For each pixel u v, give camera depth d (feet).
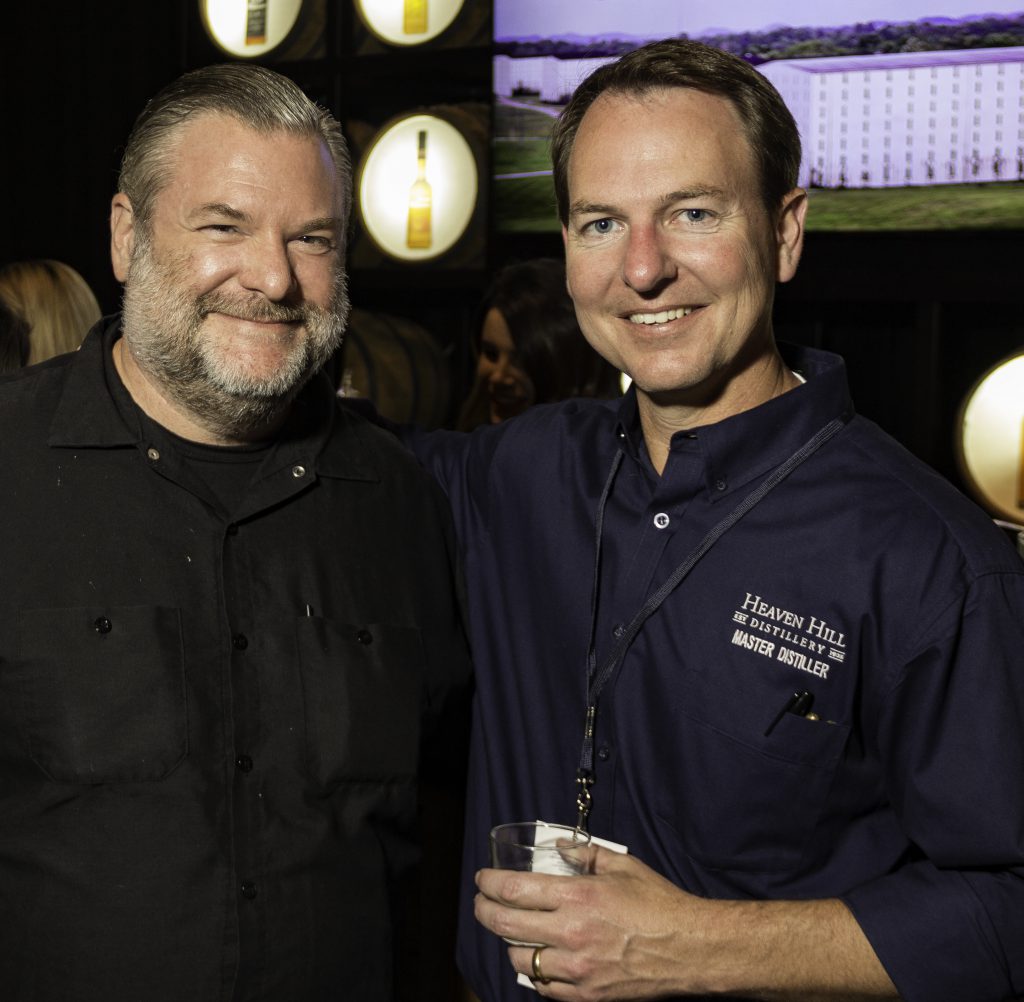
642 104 5.08
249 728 5.28
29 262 10.35
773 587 5.19
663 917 4.76
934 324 13.14
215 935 5.03
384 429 6.68
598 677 5.42
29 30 16.72
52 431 5.31
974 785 4.80
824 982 4.78
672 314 5.18
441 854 7.34
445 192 14.76
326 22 15.08
